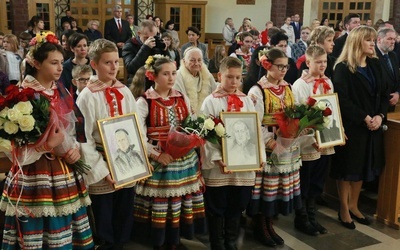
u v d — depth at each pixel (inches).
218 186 113.3
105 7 499.8
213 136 105.9
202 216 111.6
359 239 134.1
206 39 516.4
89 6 494.3
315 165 135.2
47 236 86.2
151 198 106.4
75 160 88.4
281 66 120.3
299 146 126.2
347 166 138.7
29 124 79.0
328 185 165.9
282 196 124.4
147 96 107.0
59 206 85.8
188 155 107.5
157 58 106.9
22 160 82.6
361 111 135.5
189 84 137.3
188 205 108.2
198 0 502.3
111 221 100.9
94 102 96.4
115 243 103.0
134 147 99.5
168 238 108.2
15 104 80.2
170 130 104.0
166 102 106.9
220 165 110.3
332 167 143.6
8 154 85.4
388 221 144.0
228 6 520.7
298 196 128.4
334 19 511.5
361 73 137.0
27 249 84.9
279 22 468.8
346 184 142.0
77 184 90.4
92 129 96.3
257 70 149.6
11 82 236.2
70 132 88.3
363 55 137.6
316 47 134.9
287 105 122.3
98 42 99.3
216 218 116.7
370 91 137.4
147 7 512.7
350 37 138.6
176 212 106.3
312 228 135.9
